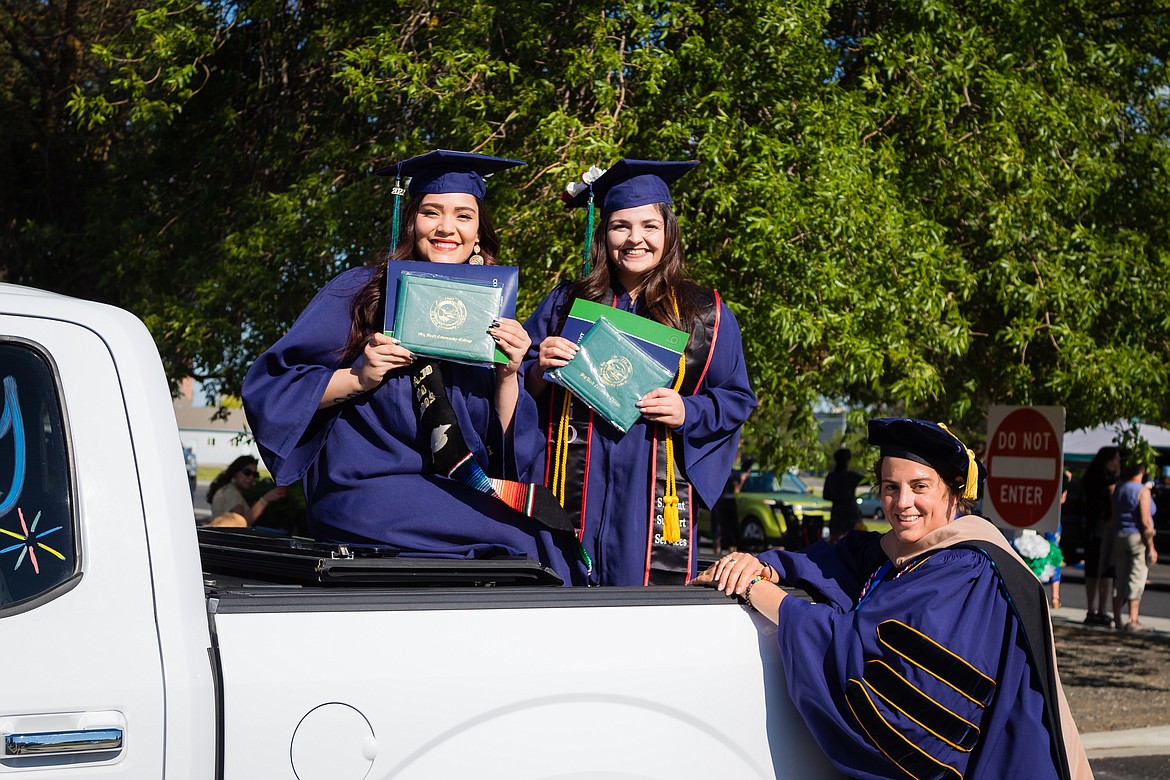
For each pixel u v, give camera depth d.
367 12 7.77
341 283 3.05
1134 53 8.23
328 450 2.91
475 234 3.21
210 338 7.75
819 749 2.53
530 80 6.55
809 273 5.81
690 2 6.62
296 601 2.13
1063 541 21.19
